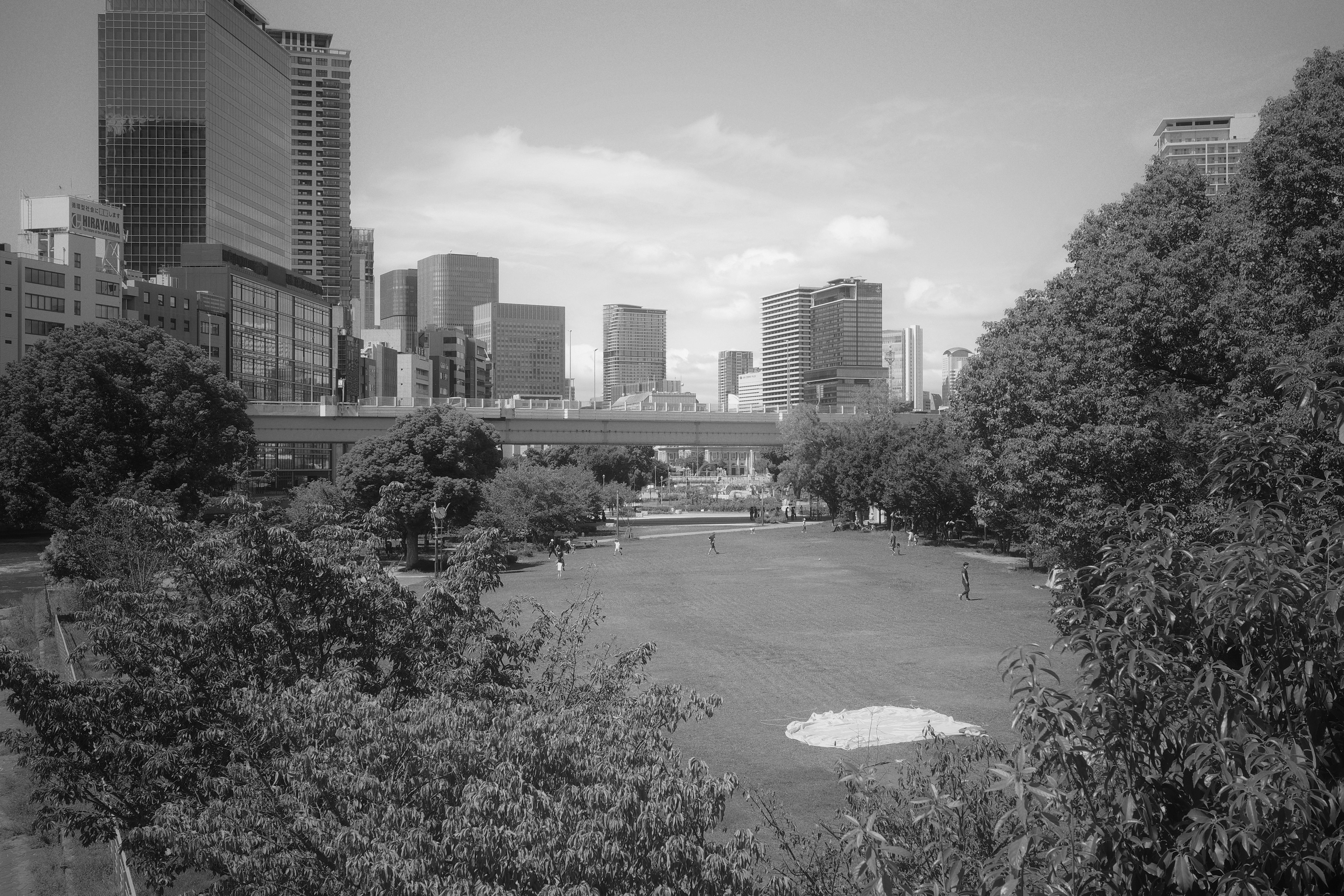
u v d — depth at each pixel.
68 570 40.38
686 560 78.75
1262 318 36.03
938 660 37.25
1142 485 37.53
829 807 21.41
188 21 195.88
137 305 131.50
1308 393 9.37
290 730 12.86
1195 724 7.88
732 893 10.88
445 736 12.12
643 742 12.95
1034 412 44.50
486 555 19.03
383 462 72.62
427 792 11.36
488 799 10.44
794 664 37.03
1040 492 41.66
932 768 13.59
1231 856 7.35
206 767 15.91
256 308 156.75
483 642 17.42
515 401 115.75
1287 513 9.01
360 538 19.97
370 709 12.55
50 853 21.31
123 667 16.98
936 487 85.62
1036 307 55.00
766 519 132.38
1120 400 37.38
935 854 9.80
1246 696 7.83
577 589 59.94
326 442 99.19
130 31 194.75
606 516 122.75
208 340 142.12
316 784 11.57
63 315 117.44
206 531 18.92
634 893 10.24
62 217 143.00
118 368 67.69
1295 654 7.93
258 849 11.68
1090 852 7.69
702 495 192.62
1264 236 38.53
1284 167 35.97
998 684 33.06
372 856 9.95
